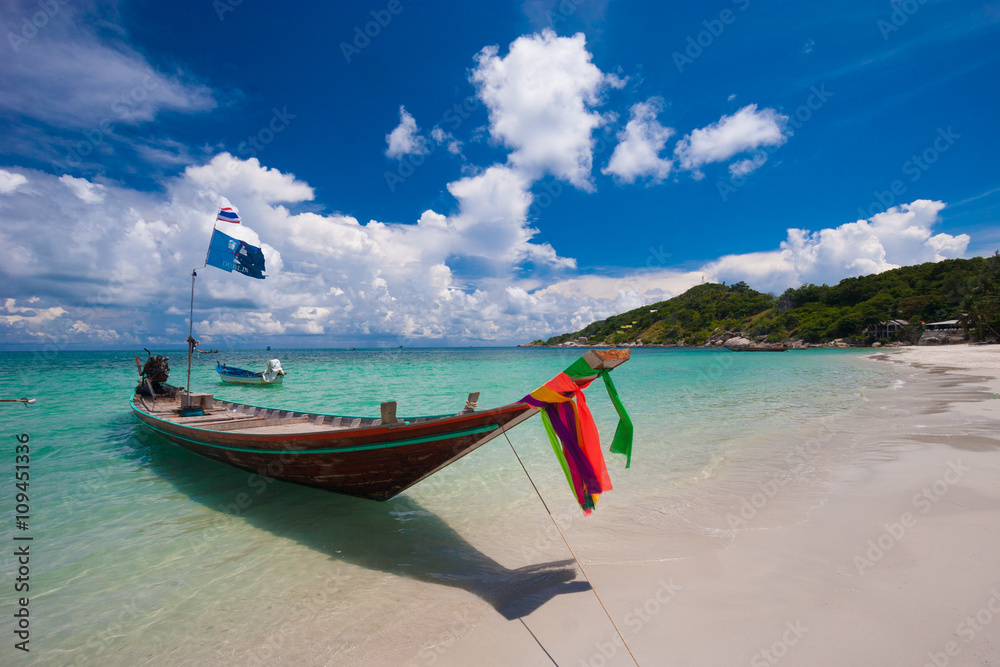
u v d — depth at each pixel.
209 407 11.48
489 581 4.54
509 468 8.59
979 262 89.88
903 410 13.15
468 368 41.88
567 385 4.46
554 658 3.29
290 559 5.13
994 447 8.23
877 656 3.03
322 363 51.03
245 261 10.71
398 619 3.93
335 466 6.22
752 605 3.73
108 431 12.23
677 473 7.83
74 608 4.23
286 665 3.38
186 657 3.52
